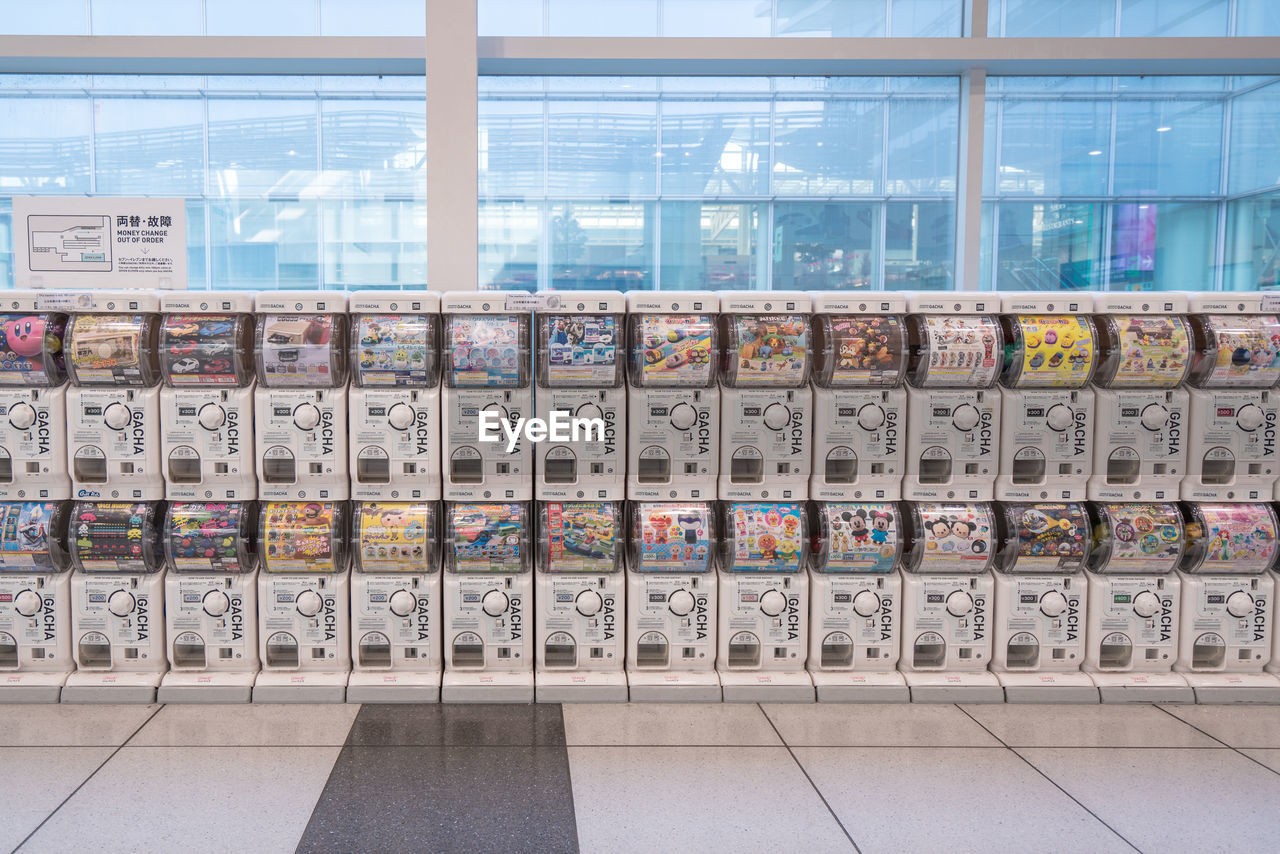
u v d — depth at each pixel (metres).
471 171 3.05
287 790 2.11
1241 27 3.57
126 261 2.87
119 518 2.61
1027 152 4.25
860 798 2.10
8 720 2.52
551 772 2.22
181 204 2.87
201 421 2.59
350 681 2.69
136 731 2.45
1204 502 2.76
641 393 2.65
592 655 2.73
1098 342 2.69
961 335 2.61
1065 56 3.19
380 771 2.22
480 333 2.59
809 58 3.17
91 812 1.98
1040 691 2.75
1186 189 4.14
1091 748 2.41
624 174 4.86
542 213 4.89
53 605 2.66
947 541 2.68
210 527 2.62
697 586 2.72
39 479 2.61
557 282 4.95
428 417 2.62
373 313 2.61
